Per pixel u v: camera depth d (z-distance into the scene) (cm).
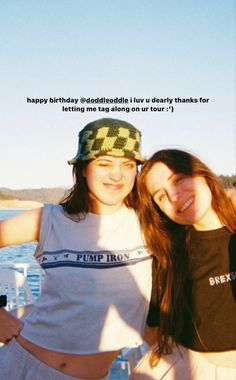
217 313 106
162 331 112
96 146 105
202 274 107
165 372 114
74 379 105
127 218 111
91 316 104
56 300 106
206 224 109
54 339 106
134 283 108
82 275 104
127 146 106
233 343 105
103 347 105
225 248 107
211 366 107
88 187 109
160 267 112
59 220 109
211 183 108
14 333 110
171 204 109
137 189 113
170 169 110
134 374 121
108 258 106
